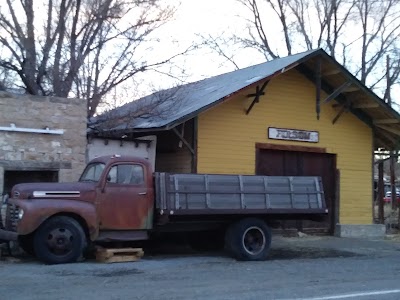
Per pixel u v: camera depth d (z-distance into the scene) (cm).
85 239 1140
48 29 1888
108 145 1550
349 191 1947
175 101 1742
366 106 1898
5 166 1336
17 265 1090
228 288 889
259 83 1636
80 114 1457
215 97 1611
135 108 1758
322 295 833
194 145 1642
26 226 1080
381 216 2186
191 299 795
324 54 1748
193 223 1268
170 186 1202
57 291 841
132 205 1186
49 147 1405
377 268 1161
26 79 1794
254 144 1759
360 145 1984
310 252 1459
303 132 1858
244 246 1258
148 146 1616
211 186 1237
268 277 1011
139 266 1122
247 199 1267
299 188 1336
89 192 1150
